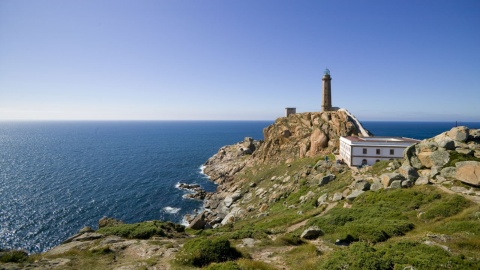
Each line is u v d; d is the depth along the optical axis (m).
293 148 88.94
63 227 58.16
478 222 20.92
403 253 15.51
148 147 195.38
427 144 38.72
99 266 18.11
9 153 159.75
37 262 18.42
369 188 39.72
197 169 122.19
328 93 99.69
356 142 57.06
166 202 78.12
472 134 37.94
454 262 14.03
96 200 75.25
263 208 60.16
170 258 19.66
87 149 181.38
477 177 29.31
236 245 23.19
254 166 98.06
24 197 74.88
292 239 23.97
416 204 29.33
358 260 14.87
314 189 53.44
